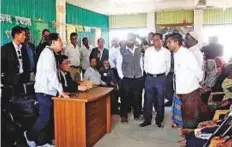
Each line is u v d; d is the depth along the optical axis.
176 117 4.11
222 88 3.98
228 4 8.14
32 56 3.92
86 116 3.17
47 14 6.24
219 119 3.07
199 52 4.00
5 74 3.28
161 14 9.56
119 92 4.81
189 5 8.21
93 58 4.69
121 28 10.07
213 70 4.40
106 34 10.10
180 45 3.39
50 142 3.46
